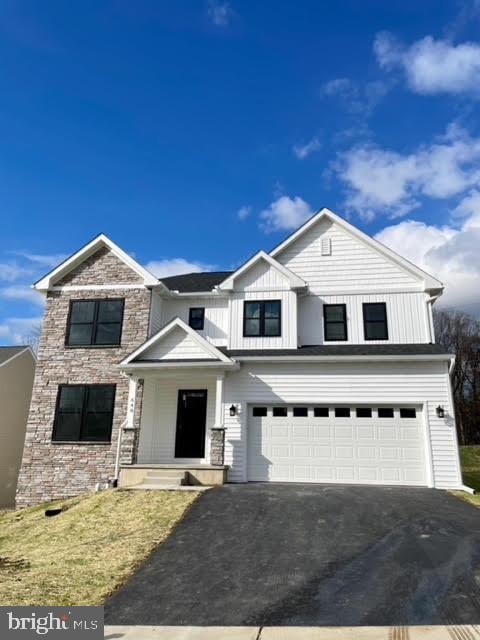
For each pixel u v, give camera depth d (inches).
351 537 311.9
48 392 617.0
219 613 202.8
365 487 497.7
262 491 459.5
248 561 272.1
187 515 377.7
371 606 204.4
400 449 530.6
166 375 574.6
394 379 549.0
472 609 198.1
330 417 552.7
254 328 622.2
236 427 558.3
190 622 194.5
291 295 627.2
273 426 559.2
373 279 635.5
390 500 423.2
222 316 668.7
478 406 1581.0
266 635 179.0
